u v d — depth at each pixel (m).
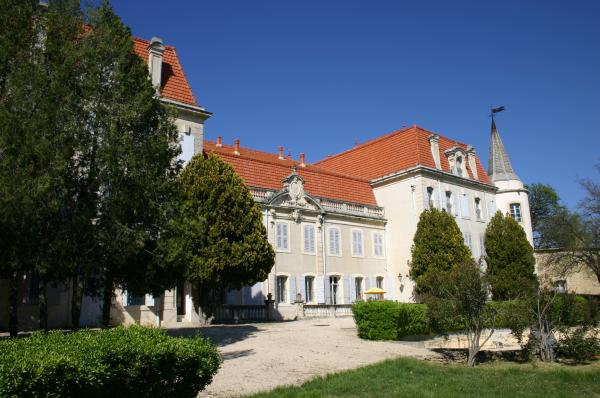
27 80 13.61
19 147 12.87
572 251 39.09
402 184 40.44
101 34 15.52
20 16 14.41
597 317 18.45
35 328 20.75
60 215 14.02
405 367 13.97
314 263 34.72
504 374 13.89
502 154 50.12
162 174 16.12
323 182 38.62
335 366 14.33
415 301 34.09
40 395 5.71
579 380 13.03
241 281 24.48
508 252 38.44
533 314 17.97
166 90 27.61
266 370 13.25
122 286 16.83
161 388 7.40
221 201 23.98
